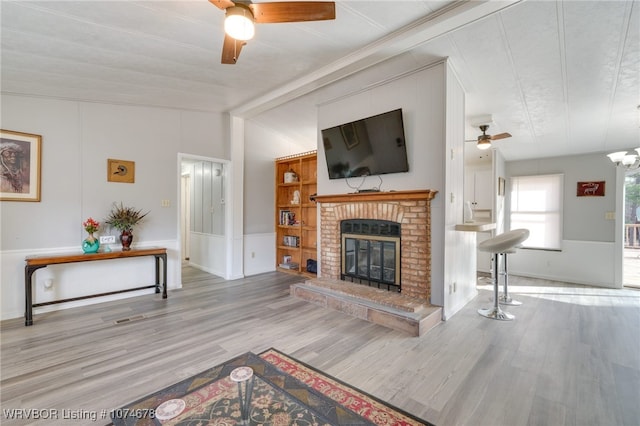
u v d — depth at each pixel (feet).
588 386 6.67
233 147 16.96
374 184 12.35
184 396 6.18
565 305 12.42
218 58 9.81
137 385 6.60
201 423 5.34
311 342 8.78
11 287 10.64
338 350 8.29
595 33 7.77
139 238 13.76
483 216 19.11
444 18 7.72
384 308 10.32
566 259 17.19
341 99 13.47
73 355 7.96
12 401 6.07
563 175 17.51
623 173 15.87
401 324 9.57
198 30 8.11
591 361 7.76
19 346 8.46
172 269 14.75
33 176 11.08
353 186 13.15
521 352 8.23
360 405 5.96
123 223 12.66
